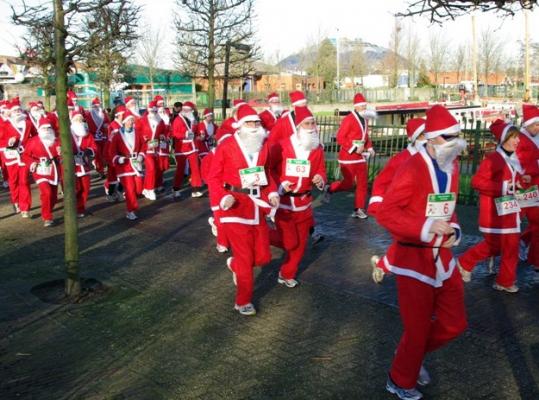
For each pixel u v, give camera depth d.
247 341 5.50
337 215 10.95
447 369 4.85
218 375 4.84
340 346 5.33
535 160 6.75
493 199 6.50
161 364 5.07
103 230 10.22
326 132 15.80
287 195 6.76
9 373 4.97
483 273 7.33
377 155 13.67
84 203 11.43
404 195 4.12
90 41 6.35
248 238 6.05
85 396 4.55
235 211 6.01
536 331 5.56
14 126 12.96
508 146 6.32
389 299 6.50
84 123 11.66
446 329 4.26
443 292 4.27
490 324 5.74
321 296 6.68
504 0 5.05
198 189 14.41
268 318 6.05
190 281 7.32
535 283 6.93
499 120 6.59
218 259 8.28
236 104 9.02
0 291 7.05
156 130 13.20
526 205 6.92
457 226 4.23
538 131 6.80
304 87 48.72
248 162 6.00
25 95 30.33
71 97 15.30
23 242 9.45
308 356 5.15
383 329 5.69
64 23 6.33
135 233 9.95
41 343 5.56
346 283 7.08
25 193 11.34
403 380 4.34
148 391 4.61
